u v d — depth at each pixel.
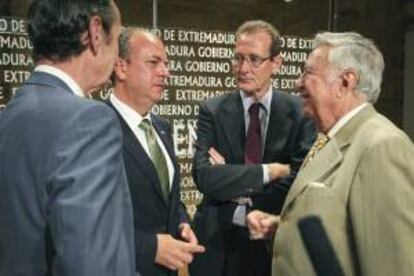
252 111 1.98
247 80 1.94
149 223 1.57
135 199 1.55
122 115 1.60
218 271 1.96
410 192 1.17
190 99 3.07
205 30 3.10
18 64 2.68
